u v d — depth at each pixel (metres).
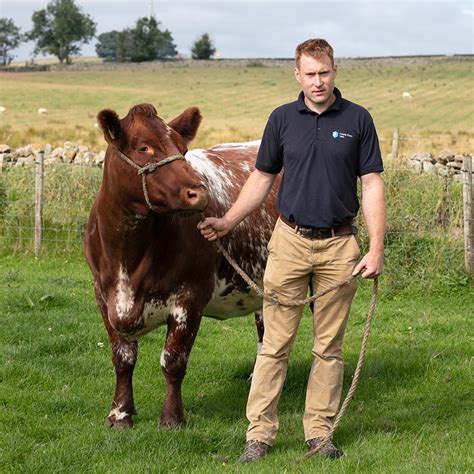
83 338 8.34
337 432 5.82
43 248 13.34
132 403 6.02
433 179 13.14
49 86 78.19
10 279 11.41
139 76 92.75
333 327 5.34
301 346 8.50
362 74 85.31
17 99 64.69
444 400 6.57
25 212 14.16
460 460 5.11
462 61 94.25
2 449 5.48
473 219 11.95
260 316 7.77
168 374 5.87
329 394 5.39
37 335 8.45
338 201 5.16
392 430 5.92
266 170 5.41
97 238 5.81
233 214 5.39
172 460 5.24
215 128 43.41
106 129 5.13
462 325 9.35
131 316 5.67
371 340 8.74
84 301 10.10
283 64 104.62
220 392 7.06
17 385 6.91
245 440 5.71
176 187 5.07
